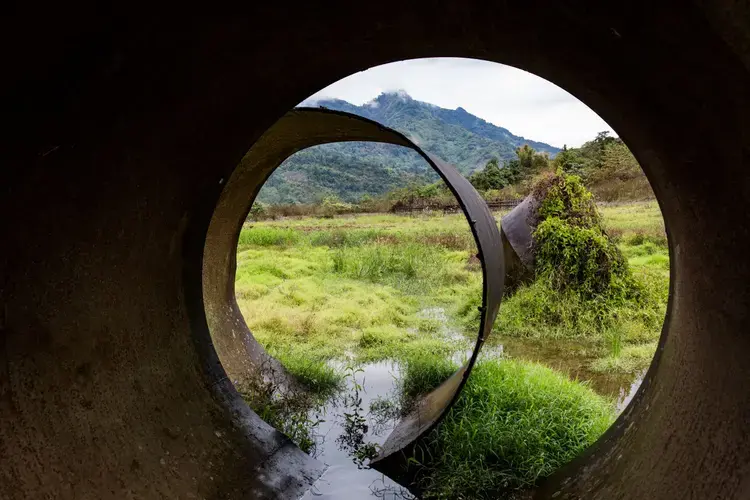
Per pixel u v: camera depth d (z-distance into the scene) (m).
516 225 7.23
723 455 1.89
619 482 2.69
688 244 2.50
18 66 1.78
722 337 2.07
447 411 3.56
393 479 3.56
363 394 4.88
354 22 2.63
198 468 2.96
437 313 7.51
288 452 3.73
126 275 2.78
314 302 7.76
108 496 2.29
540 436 3.69
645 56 2.04
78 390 2.36
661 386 2.79
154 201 2.92
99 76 2.13
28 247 2.10
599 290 6.75
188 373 3.42
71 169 2.24
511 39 2.65
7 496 1.89
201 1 2.18
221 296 5.50
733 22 1.44
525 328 6.48
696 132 2.02
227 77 2.79
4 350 2.02
